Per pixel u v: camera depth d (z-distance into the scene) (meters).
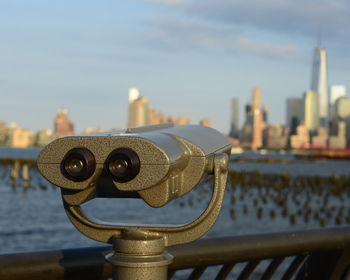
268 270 1.66
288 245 1.58
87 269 1.34
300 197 33.00
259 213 22.00
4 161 56.75
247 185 38.66
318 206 27.94
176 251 1.40
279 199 29.88
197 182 1.11
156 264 1.07
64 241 15.01
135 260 1.07
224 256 1.48
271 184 39.12
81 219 1.11
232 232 17.89
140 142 0.99
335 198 33.06
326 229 1.68
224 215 22.67
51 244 14.51
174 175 1.07
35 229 17.12
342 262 1.72
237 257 1.50
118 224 1.11
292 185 37.25
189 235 1.10
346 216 22.62
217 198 1.11
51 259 1.30
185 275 6.45
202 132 1.28
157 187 1.03
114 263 1.07
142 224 1.12
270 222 20.95
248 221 21.02
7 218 19.98
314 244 1.63
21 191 33.47
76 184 1.01
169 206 26.05
